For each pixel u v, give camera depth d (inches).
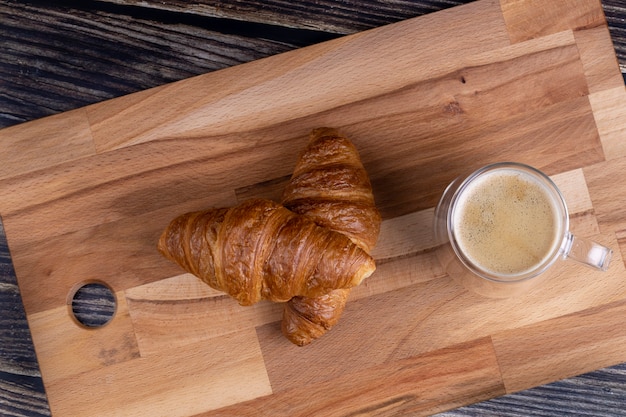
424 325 27.6
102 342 27.5
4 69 28.1
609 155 27.5
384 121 27.5
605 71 27.4
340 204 25.4
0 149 27.3
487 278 25.0
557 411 27.6
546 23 27.3
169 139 27.5
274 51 28.2
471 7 27.2
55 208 27.5
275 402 27.6
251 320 27.6
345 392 27.6
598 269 25.1
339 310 26.1
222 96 27.4
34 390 28.7
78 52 28.1
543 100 27.5
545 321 27.5
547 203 25.0
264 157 27.6
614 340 27.5
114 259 27.6
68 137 27.4
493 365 27.6
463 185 25.1
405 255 27.6
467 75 27.4
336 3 28.2
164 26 28.2
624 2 28.0
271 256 24.7
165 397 27.6
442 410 27.6
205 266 25.1
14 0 28.1
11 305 28.5
